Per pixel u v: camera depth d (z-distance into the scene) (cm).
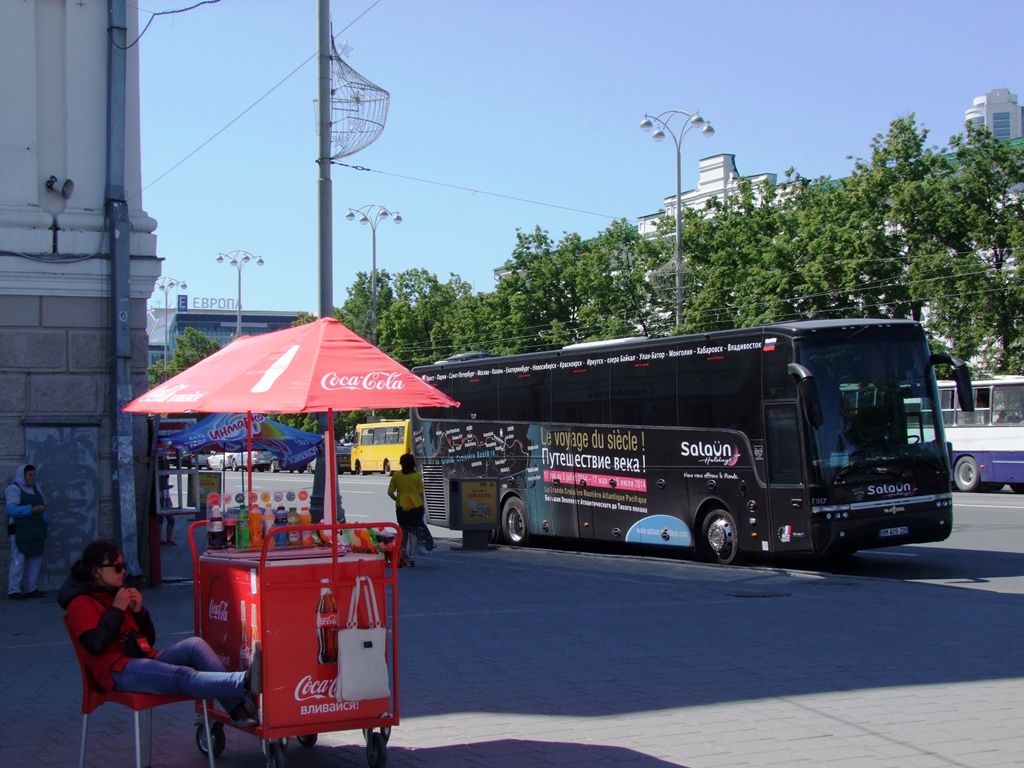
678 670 912
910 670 901
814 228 3831
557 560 1877
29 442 1442
